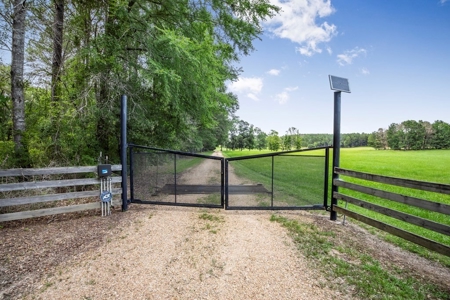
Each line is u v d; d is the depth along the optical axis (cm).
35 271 262
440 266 295
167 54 690
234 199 638
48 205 534
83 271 264
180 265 282
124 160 499
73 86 707
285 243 347
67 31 734
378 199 752
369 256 308
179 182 743
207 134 2355
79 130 646
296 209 510
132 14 699
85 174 639
